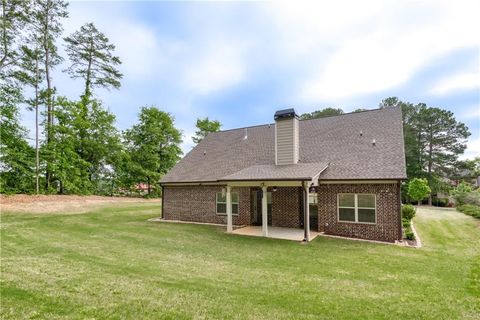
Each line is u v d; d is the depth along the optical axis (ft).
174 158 120.16
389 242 34.68
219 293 17.11
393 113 47.29
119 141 105.81
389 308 15.44
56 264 22.68
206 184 51.24
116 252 27.63
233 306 15.15
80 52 94.79
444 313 14.88
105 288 17.40
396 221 35.09
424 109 136.56
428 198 127.95
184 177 54.24
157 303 15.28
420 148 137.69
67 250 27.99
